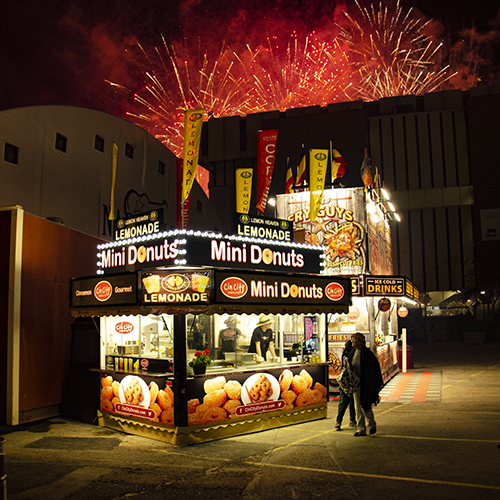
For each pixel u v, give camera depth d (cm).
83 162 1535
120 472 590
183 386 724
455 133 4188
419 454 624
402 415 895
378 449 658
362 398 739
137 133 1841
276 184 4288
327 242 1343
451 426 780
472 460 589
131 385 802
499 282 3378
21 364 872
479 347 2706
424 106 4291
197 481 554
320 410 895
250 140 4456
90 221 1543
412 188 4203
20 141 1309
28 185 1316
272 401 821
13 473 589
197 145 1002
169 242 753
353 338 764
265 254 839
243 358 834
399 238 4241
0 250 888
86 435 791
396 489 505
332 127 4262
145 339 825
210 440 740
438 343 3186
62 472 591
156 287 745
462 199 4103
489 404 973
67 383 945
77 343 933
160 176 1992
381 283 1263
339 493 502
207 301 721
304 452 660
